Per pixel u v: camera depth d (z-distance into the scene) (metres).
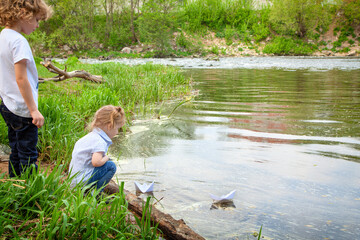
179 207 2.64
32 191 2.21
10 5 2.34
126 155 3.94
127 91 7.95
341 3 32.59
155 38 29.97
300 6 30.66
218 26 34.56
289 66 17.86
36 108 2.48
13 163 2.70
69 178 2.48
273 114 6.00
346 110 6.16
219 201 2.72
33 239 1.92
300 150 4.02
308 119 5.55
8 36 2.40
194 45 31.30
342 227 2.32
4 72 2.44
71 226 1.97
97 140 2.70
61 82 8.80
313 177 3.21
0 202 2.05
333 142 4.29
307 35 31.80
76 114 5.33
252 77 12.40
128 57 29.91
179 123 5.54
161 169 3.46
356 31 31.88
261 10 35.38
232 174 3.30
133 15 35.34
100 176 2.75
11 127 2.62
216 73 14.37
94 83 8.86
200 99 7.82
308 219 2.44
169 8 30.16
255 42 32.59
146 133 4.94
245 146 4.22
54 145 3.92
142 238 2.08
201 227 2.34
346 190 2.92
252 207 2.63
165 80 10.30
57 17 33.19
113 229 2.00
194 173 3.34
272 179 3.18
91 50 32.25
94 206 2.06
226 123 5.45
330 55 28.94
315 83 10.17
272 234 2.24
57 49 33.09
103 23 36.31
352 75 12.27
